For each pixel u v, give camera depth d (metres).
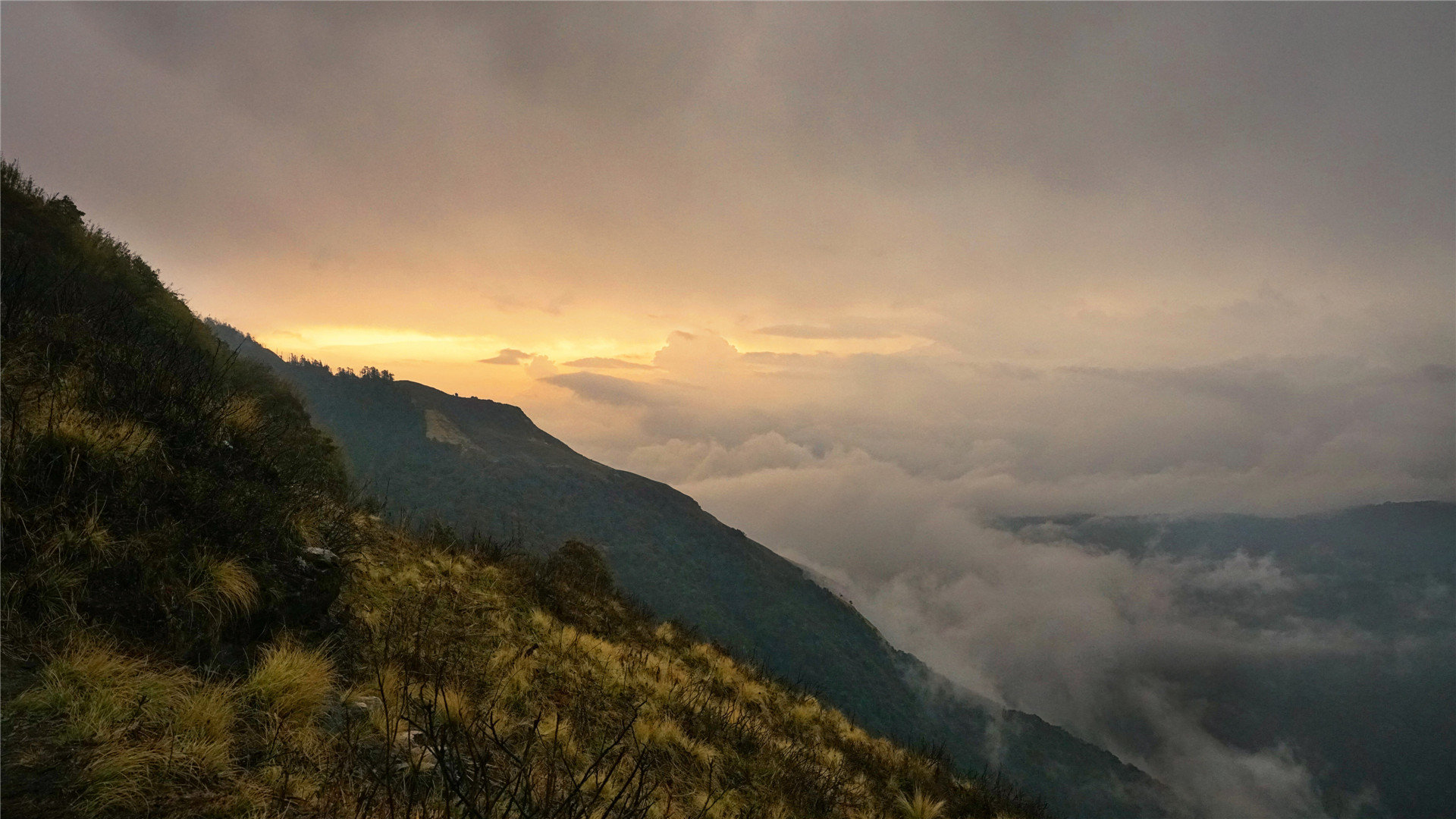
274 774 2.81
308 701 3.42
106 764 2.27
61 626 2.89
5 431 3.44
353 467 17.17
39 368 4.25
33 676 2.59
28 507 3.18
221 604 3.64
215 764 2.64
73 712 2.47
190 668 3.23
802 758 7.74
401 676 4.58
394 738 3.58
